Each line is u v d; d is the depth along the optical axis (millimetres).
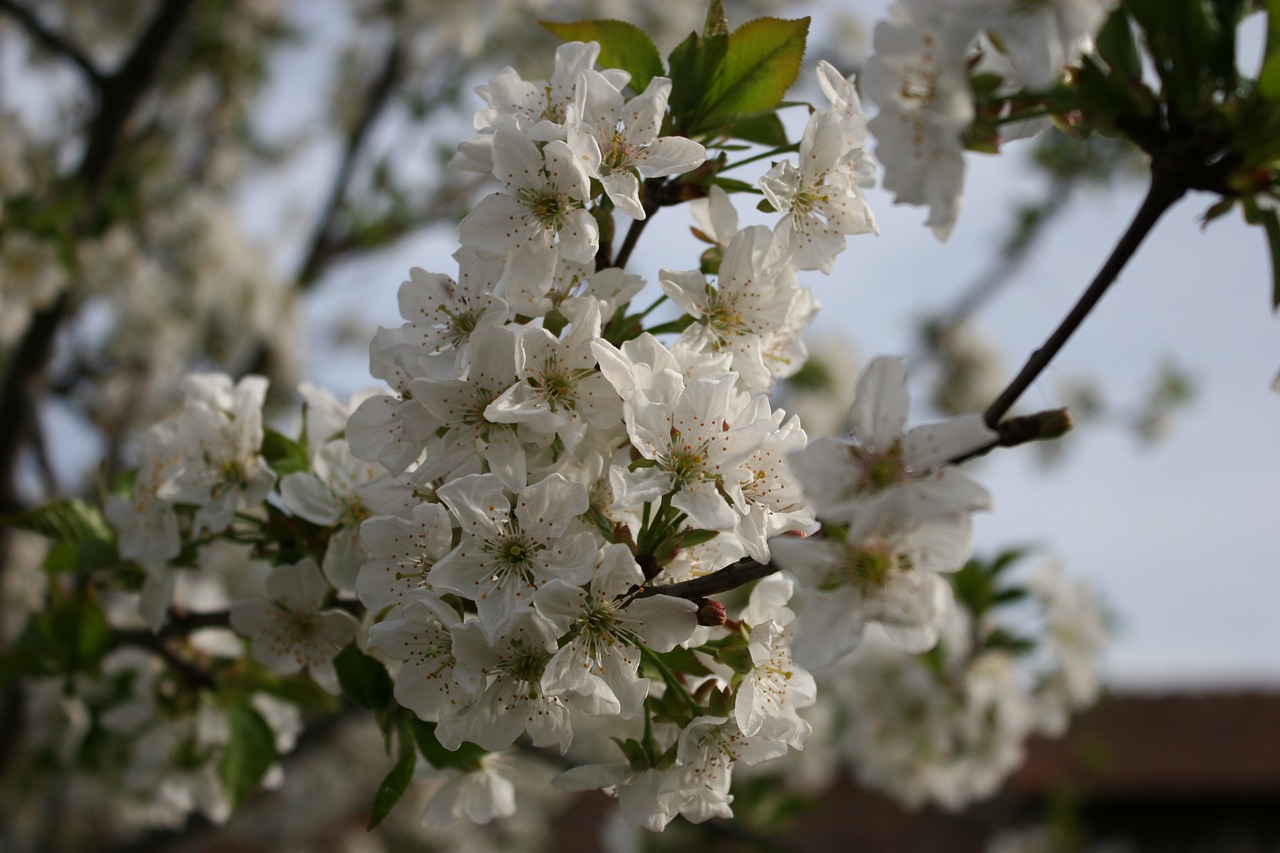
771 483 525
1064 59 482
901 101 492
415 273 543
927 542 484
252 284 1421
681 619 511
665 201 552
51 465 1127
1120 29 488
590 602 509
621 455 528
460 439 523
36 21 1094
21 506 1082
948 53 484
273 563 595
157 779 670
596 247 523
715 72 552
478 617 508
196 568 604
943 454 486
